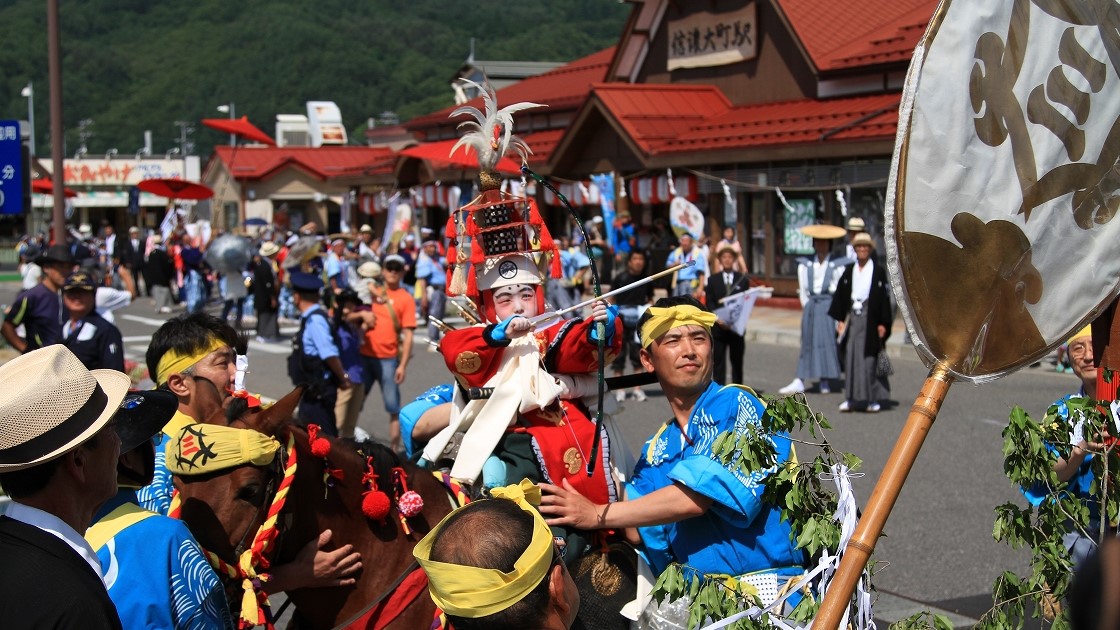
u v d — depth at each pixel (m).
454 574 2.57
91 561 2.81
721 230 25.02
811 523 3.46
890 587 6.86
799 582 3.39
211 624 3.14
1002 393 13.48
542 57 151.75
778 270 24.09
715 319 4.04
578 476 4.21
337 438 4.00
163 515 3.41
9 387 2.73
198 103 150.62
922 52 3.08
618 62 29.64
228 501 3.44
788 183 22.91
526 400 4.21
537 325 4.35
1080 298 3.39
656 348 4.03
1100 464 3.90
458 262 4.57
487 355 4.22
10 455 2.68
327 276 22.48
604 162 27.72
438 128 35.03
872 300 12.57
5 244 55.50
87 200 64.44
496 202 4.52
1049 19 3.28
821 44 24.39
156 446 3.94
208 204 47.88
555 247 4.57
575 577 4.11
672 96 26.84
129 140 144.25
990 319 3.18
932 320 3.12
